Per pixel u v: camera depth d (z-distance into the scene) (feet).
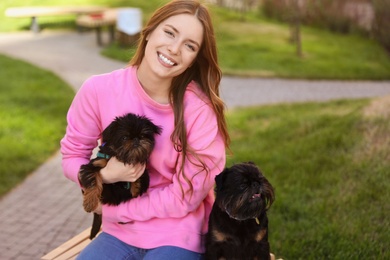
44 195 21.71
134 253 10.27
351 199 17.54
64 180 23.38
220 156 10.22
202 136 10.02
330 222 16.53
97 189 9.75
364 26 69.77
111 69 46.75
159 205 10.00
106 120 10.46
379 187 17.92
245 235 10.17
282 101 39.37
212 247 10.27
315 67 50.88
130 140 9.37
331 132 24.25
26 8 67.46
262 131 28.04
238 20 70.08
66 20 71.20
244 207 9.73
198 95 10.28
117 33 56.65
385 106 26.20
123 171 9.59
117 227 10.45
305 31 69.46
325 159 21.35
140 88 10.27
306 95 42.01
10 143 26.91
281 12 74.64
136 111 10.30
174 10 9.98
